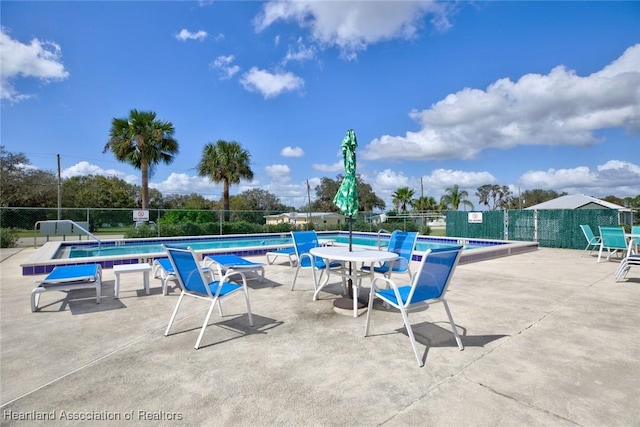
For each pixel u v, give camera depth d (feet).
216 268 21.20
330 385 7.16
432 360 8.41
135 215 51.44
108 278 19.22
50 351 9.09
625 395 6.73
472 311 12.64
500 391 6.89
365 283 17.62
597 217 35.63
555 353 8.83
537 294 15.29
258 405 6.40
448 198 132.46
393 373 7.71
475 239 41.45
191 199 131.03
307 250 17.15
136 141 56.54
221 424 5.80
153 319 11.88
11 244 38.93
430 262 8.64
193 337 10.10
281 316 12.18
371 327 10.97
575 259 27.37
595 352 8.89
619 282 17.94
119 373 7.77
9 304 13.84
